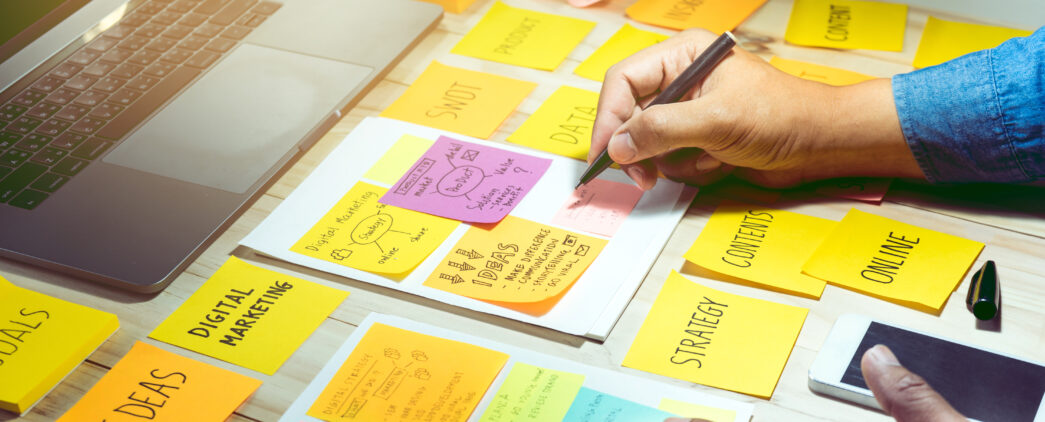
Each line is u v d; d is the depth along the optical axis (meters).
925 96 0.71
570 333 0.62
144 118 0.85
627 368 0.60
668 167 0.76
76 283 0.70
